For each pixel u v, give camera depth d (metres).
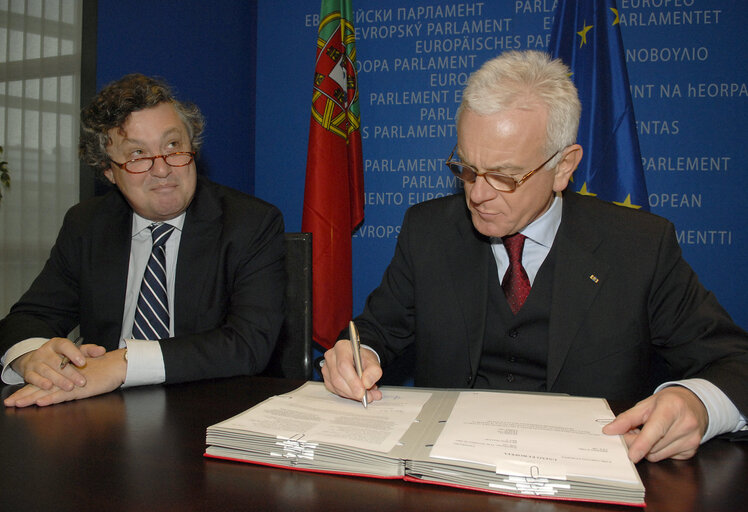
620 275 1.28
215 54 2.85
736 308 2.61
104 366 1.11
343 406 0.92
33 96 2.34
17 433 0.85
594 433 0.77
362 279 2.99
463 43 2.85
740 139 2.59
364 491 0.65
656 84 2.65
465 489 0.66
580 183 2.41
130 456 0.76
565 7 2.47
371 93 2.95
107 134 1.36
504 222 1.16
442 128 2.88
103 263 1.49
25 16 2.34
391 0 2.91
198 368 1.17
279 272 1.53
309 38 3.02
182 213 1.52
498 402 0.94
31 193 2.39
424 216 1.51
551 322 1.26
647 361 1.30
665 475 0.72
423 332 1.42
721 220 2.62
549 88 1.09
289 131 3.06
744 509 0.62
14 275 2.42
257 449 0.74
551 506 0.61
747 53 2.57
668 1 2.62
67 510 0.61
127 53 2.37
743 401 0.86
